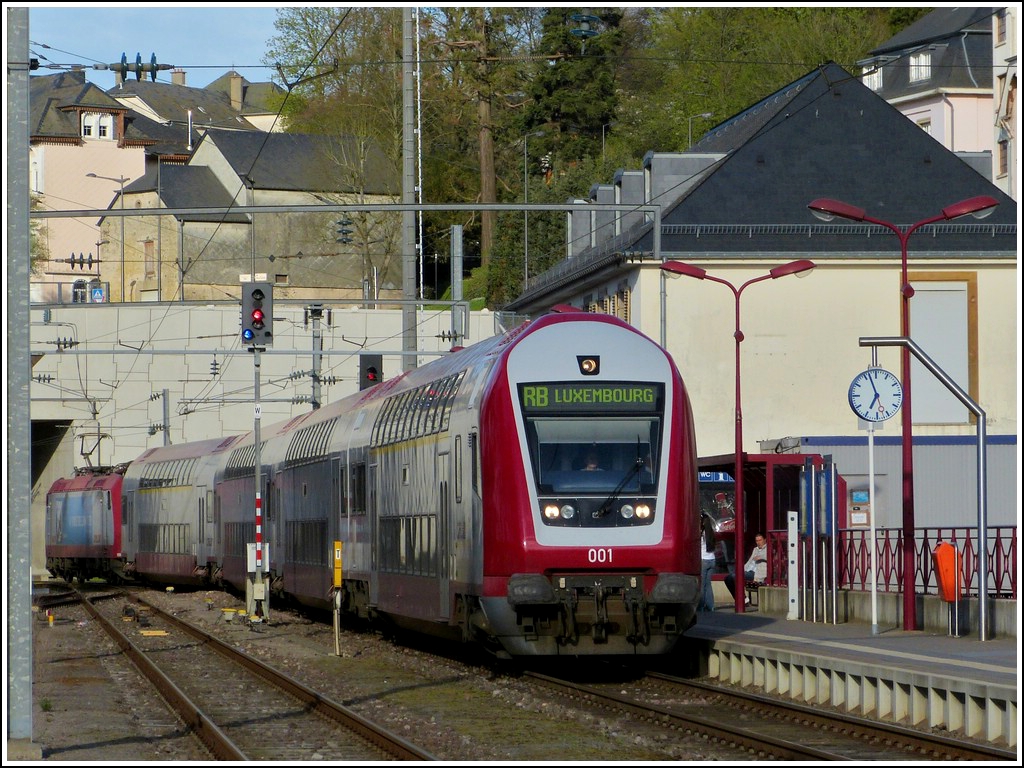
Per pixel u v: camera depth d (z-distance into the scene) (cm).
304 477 9706
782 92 14650
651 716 4659
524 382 5778
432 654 7206
